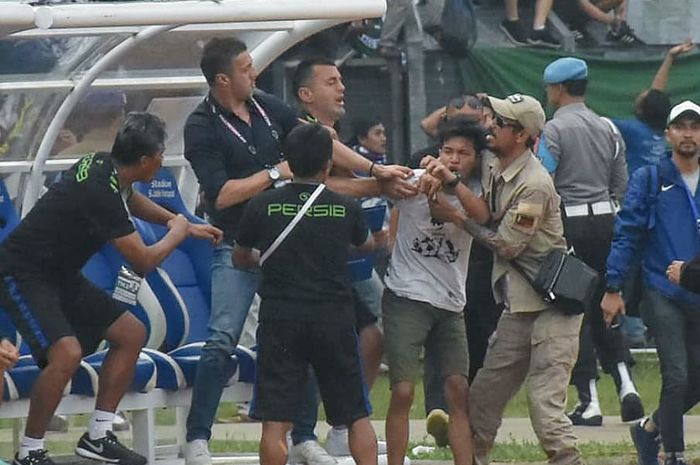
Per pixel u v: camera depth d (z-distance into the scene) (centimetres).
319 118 3591
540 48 5972
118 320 3288
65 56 3762
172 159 3975
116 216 3180
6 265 3183
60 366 3156
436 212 3319
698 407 5131
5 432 4606
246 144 3400
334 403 3200
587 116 4431
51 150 3956
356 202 3184
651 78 6038
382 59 5881
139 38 3716
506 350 3422
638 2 6153
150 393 3481
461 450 3450
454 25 5850
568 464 3353
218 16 3375
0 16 3116
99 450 3284
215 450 4216
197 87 3950
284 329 3136
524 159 3331
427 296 3388
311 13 3459
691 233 3631
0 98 3838
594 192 4409
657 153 4981
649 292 3659
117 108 3969
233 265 3309
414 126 5878
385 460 3762
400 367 3384
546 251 3344
